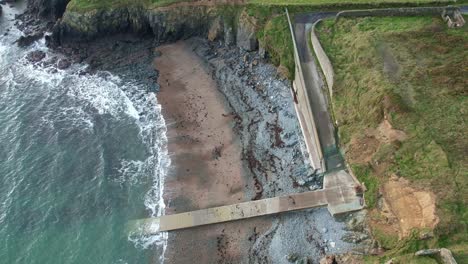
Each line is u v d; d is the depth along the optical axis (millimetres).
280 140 47000
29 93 57469
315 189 41688
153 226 40969
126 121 52750
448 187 34500
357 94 43656
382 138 39750
